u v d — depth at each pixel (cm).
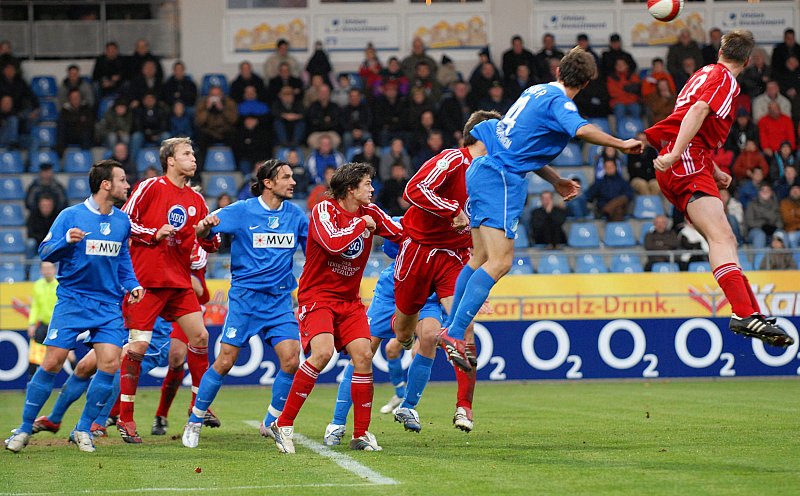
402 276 2380
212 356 4462
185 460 2044
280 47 6569
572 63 2011
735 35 2111
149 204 2462
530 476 1730
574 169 6250
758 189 5522
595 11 7062
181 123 6128
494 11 7031
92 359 2422
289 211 2448
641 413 3052
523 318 4647
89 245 2216
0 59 6334
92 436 2498
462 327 2067
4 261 4528
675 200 2200
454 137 5931
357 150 5994
